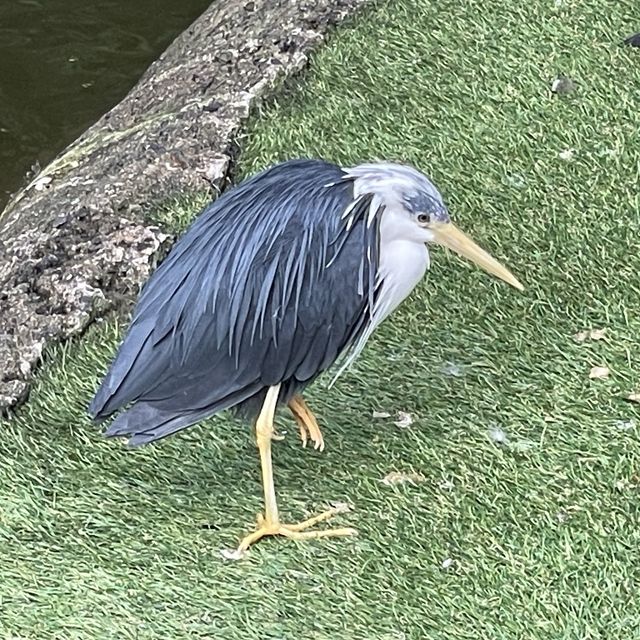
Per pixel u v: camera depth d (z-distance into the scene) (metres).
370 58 6.36
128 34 8.12
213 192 5.48
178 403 3.88
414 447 4.32
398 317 4.90
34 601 3.77
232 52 6.37
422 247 4.09
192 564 3.90
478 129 5.90
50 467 4.30
